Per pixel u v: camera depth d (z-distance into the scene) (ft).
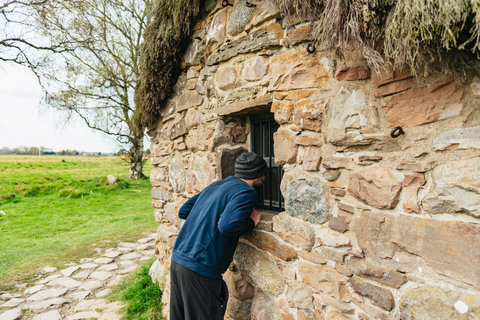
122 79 39.45
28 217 29.71
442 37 2.94
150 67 9.87
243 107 6.89
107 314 10.57
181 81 9.84
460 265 3.45
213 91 8.14
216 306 5.85
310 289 5.34
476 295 3.31
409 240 3.95
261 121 7.54
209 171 8.29
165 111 10.95
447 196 3.57
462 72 3.35
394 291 4.11
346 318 4.73
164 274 11.27
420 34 3.19
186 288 5.72
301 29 5.38
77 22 21.50
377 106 4.38
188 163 9.64
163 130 11.57
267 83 6.27
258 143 7.86
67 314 10.78
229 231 5.32
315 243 5.28
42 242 21.09
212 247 5.74
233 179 6.25
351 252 4.67
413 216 3.92
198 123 8.85
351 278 4.68
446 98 3.63
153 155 12.75
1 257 17.67
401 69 3.96
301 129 5.49
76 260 17.15
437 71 3.69
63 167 71.15
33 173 56.59
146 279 12.60
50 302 11.74
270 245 6.23
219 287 6.01
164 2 9.13
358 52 4.55
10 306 11.47
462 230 3.44
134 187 48.83
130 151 55.93
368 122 4.48
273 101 5.99
